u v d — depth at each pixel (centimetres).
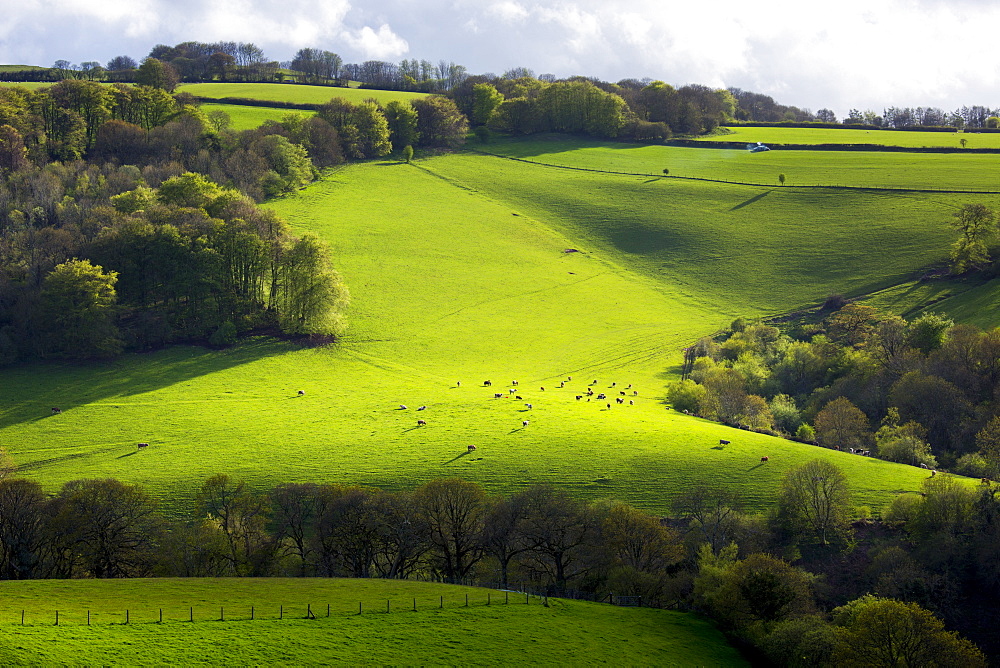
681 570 7875
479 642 5728
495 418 12100
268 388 13812
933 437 12050
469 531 8219
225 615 5694
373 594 6512
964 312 16200
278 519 8594
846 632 6334
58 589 6144
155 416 12438
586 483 9594
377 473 10038
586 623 6450
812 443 11631
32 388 13388
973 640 7238
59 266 14788
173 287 15850
